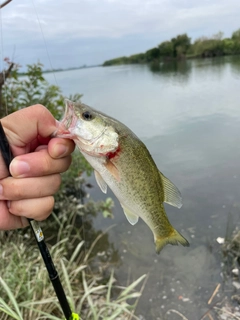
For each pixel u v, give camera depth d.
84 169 0.75
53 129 0.23
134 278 0.50
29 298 0.40
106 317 0.39
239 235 0.54
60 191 0.68
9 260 0.47
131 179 0.25
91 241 0.61
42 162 0.21
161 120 1.24
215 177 0.77
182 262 0.53
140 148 0.25
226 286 0.47
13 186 0.21
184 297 0.46
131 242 0.59
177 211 0.66
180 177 0.78
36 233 0.23
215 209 0.65
